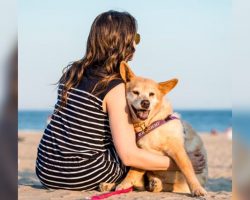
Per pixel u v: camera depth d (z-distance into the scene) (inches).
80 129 133.9
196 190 134.1
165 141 147.3
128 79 150.9
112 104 133.8
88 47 141.9
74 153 134.6
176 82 154.2
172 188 152.3
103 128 136.2
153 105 149.0
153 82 153.6
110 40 139.9
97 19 142.7
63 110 137.7
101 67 139.0
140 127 150.4
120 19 142.2
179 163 142.6
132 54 148.1
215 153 705.6
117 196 129.8
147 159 137.5
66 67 144.9
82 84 136.6
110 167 139.2
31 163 462.6
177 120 154.3
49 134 139.8
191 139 160.1
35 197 126.0
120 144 132.9
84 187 138.6
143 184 150.9
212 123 2503.7
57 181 139.5
